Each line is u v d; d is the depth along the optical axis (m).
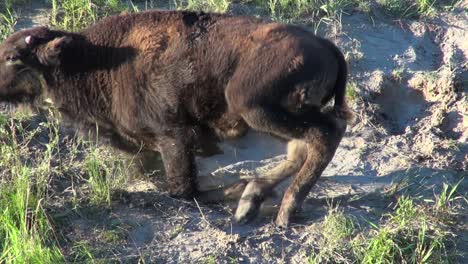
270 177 11.40
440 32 15.90
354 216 11.23
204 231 10.92
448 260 10.77
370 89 14.28
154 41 11.27
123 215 11.15
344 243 10.72
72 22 15.02
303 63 10.57
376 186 12.18
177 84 11.16
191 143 11.49
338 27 15.46
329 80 10.85
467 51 15.37
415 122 13.94
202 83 11.09
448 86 14.28
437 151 13.02
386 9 16.22
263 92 10.67
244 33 11.02
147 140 11.86
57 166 12.12
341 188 12.08
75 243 10.58
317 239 10.81
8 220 10.48
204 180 12.22
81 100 11.76
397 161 12.77
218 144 12.73
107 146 12.27
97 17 15.20
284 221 11.02
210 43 11.07
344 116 11.14
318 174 10.97
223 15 11.48
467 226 11.41
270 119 10.77
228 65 10.92
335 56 11.01
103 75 11.52
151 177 12.20
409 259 10.65
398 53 15.25
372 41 15.46
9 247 10.24
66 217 11.05
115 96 11.54
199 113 11.33
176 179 11.55
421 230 10.98
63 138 12.79
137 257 10.44
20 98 11.92
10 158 11.96
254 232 10.94
